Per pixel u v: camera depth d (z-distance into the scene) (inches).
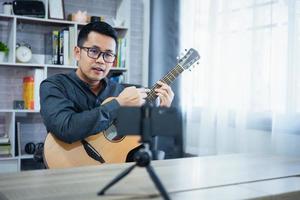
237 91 87.4
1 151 96.9
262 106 82.0
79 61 70.4
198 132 102.5
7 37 104.1
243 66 85.7
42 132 111.0
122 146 65.0
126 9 115.0
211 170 41.5
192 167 43.3
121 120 28.6
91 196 29.5
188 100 103.7
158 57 112.1
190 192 31.6
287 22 75.2
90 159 63.3
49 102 63.8
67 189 31.7
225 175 38.8
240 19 87.1
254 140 84.0
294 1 74.1
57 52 103.4
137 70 124.8
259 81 82.1
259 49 82.0
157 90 69.2
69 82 69.0
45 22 104.0
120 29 115.2
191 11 103.7
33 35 109.0
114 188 32.0
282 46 76.2
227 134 90.7
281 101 76.4
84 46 68.7
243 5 86.4
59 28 111.1
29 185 33.1
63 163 61.9
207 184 34.5
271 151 79.0
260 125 82.8
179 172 40.1
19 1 98.7
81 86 69.5
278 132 76.9
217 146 92.4
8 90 106.3
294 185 34.7
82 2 117.4
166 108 29.6
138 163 29.5
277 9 77.5
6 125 104.3
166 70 110.5
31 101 99.9
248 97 84.5
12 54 97.4
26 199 28.5
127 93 64.1
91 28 68.9
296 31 74.2
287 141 75.7
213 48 93.9
